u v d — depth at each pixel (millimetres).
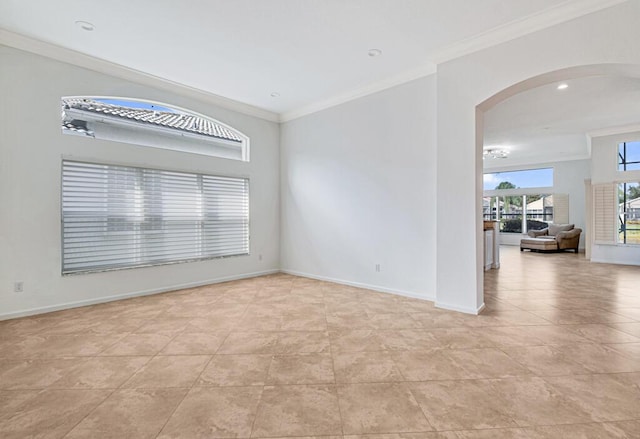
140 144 4211
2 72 3141
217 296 4086
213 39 3205
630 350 2445
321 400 1813
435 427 1583
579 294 4195
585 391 1887
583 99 4637
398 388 1935
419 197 3924
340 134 4809
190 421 1632
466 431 1553
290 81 4246
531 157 9688
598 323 3049
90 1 2611
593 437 1498
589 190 7305
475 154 3256
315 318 3215
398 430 1562
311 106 5180
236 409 1730
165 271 4344
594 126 6309
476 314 3293
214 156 4887
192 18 2852
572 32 2641
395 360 2297
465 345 2547
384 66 3801
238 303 3764
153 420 1639
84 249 3678
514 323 3051
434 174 3777
